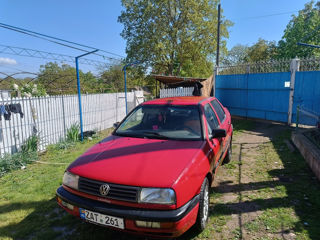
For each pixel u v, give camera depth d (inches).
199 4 913.5
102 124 405.4
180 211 86.7
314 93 324.5
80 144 298.7
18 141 252.1
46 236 110.2
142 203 87.3
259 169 188.7
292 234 106.6
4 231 115.2
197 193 99.6
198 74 1168.2
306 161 195.6
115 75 1023.0
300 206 130.1
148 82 1191.6
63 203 103.7
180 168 95.3
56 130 305.0
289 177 170.4
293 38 837.2
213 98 199.5
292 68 345.4
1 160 210.4
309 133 240.8
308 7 953.5
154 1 898.7
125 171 95.2
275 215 122.3
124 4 971.9
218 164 148.0
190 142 121.0
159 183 87.9
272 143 264.2
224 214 124.6
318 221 115.4
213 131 130.0
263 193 147.6
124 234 110.3
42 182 176.2
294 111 349.4
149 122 143.8
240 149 249.3
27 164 222.4
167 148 113.3
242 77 431.2
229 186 159.5
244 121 414.9
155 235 86.6
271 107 385.4
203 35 963.3
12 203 144.0
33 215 130.3
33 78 404.5
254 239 104.3
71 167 106.2
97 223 93.2
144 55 943.0
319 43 786.8
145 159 102.9
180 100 159.2
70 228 117.2
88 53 281.4
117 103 450.3
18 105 251.3
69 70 1055.6
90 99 371.9
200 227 105.4
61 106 313.0
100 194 92.6
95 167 101.1
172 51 966.4
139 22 947.3
